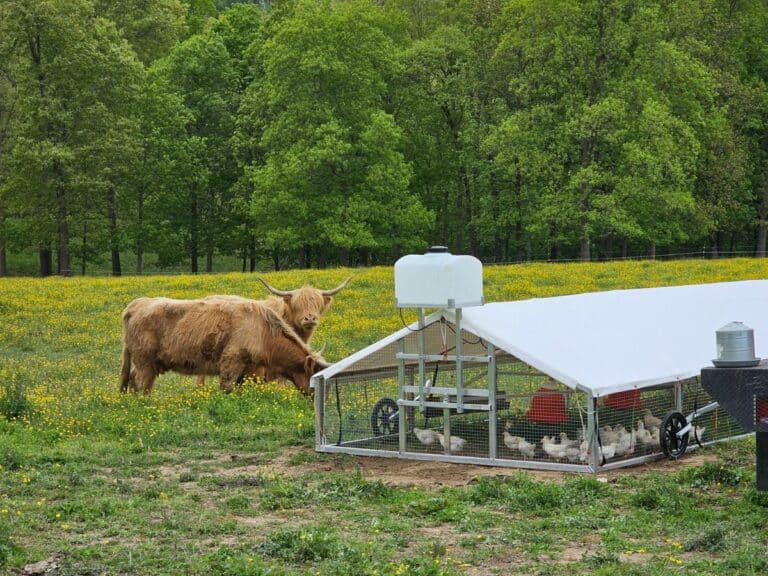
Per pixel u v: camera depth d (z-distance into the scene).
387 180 60.12
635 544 9.46
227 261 80.00
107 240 64.94
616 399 13.74
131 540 9.85
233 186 65.50
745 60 70.12
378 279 40.66
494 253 74.69
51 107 57.75
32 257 77.31
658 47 58.06
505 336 13.28
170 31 78.12
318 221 59.28
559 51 58.16
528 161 57.41
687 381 14.62
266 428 15.91
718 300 17.00
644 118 55.62
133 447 14.68
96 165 59.28
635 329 14.95
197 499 11.59
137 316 18.98
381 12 69.81
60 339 29.31
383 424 15.03
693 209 57.50
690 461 13.37
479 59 66.38
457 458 13.60
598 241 75.06
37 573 8.84
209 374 18.69
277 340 18.20
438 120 69.19
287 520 10.59
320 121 60.66
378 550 9.27
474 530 10.05
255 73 69.12
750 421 10.25
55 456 13.91
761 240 68.38
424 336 14.17
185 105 67.06
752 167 66.25
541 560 9.06
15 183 59.16
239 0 116.12
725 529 9.74
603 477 12.38
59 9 59.28
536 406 13.62
